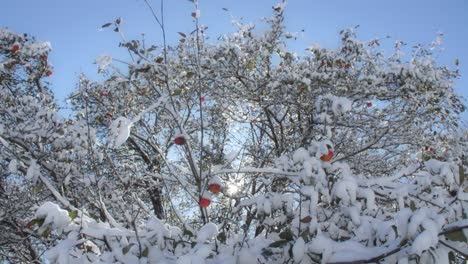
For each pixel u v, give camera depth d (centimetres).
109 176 556
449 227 225
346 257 260
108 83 570
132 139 732
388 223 271
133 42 417
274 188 533
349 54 691
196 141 714
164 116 588
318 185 316
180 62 609
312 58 699
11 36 629
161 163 643
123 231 309
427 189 335
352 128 672
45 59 644
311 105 631
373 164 744
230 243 337
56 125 461
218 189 395
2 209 575
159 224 322
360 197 322
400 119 664
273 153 736
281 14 698
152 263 294
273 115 702
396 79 634
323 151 326
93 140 431
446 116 702
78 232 296
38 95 613
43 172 492
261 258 309
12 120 555
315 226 304
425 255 224
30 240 608
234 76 631
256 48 674
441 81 650
